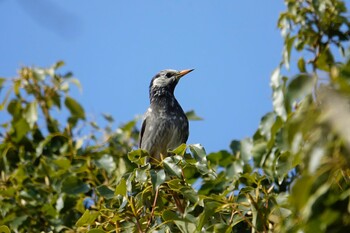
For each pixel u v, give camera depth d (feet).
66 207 39.37
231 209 28.68
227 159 39.29
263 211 27.81
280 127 33.30
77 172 40.04
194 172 37.24
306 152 17.87
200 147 29.73
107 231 29.43
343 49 38.83
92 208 38.86
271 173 34.50
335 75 18.71
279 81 35.32
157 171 28.84
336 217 18.39
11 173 43.70
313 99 20.24
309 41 38.81
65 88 46.62
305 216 18.52
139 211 29.14
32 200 40.57
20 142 44.21
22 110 45.75
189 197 28.40
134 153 30.30
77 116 45.85
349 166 17.78
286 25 39.11
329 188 18.48
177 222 27.94
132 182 30.27
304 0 39.65
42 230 40.11
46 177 41.55
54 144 44.04
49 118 46.32
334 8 39.04
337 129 16.38
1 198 40.50
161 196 30.07
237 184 33.88
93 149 43.55
